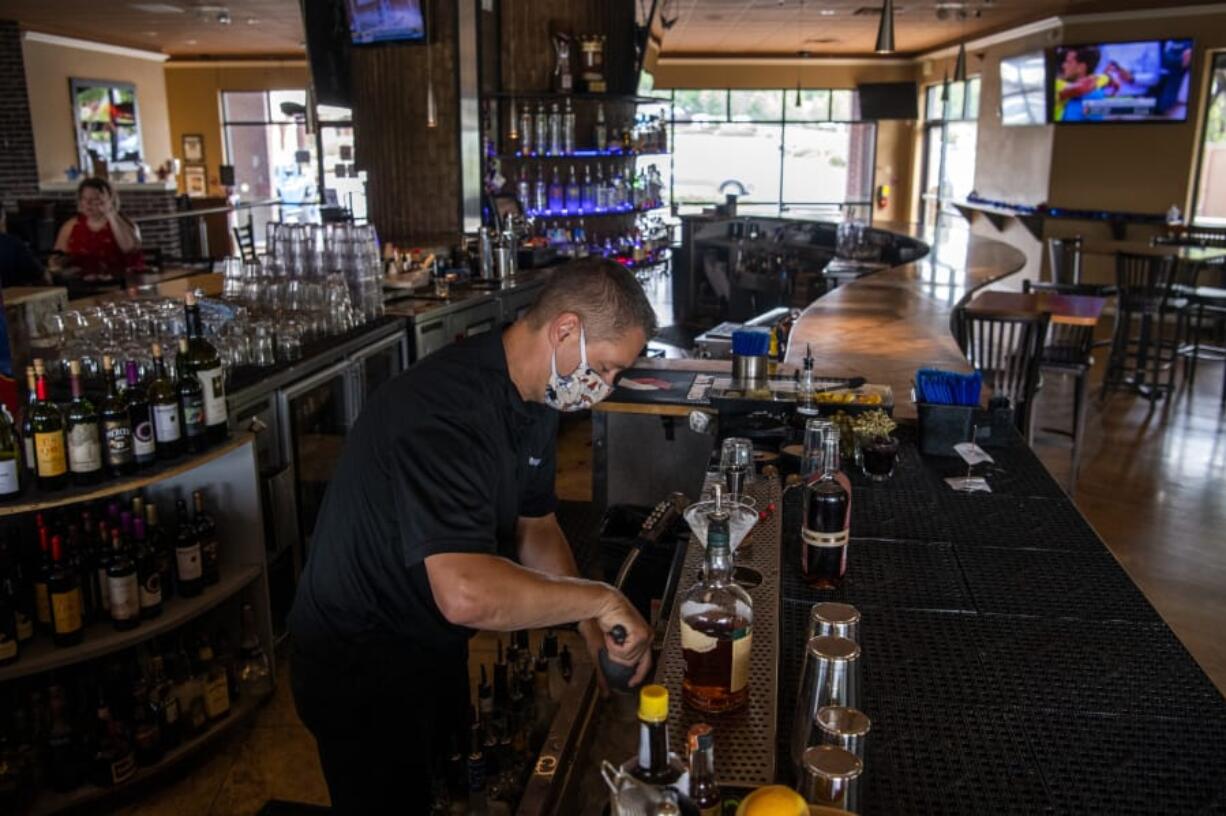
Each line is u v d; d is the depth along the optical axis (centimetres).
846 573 205
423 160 723
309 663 189
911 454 289
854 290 566
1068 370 520
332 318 439
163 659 302
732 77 1655
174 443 286
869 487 260
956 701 158
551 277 175
